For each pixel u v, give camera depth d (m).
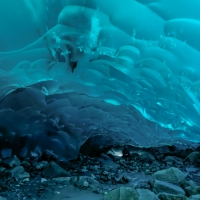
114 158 4.86
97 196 2.75
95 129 4.80
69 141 4.35
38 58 3.14
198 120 3.86
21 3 2.84
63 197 2.68
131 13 2.96
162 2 3.00
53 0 2.83
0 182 2.94
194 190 2.88
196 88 3.38
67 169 3.84
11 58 3.04
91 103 4.11
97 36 3.03
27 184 3.01
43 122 3.99
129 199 2.40
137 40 3.08
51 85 3.57
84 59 3.25
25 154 3.94
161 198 2.62
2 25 2.87
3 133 3.68
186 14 3.02
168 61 3.22
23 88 3.49
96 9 2.89
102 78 3.63
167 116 4.27
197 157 5.05
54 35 2.99
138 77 3.45
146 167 4.43
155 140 5.20
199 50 3.15
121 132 5.06
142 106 4.23
